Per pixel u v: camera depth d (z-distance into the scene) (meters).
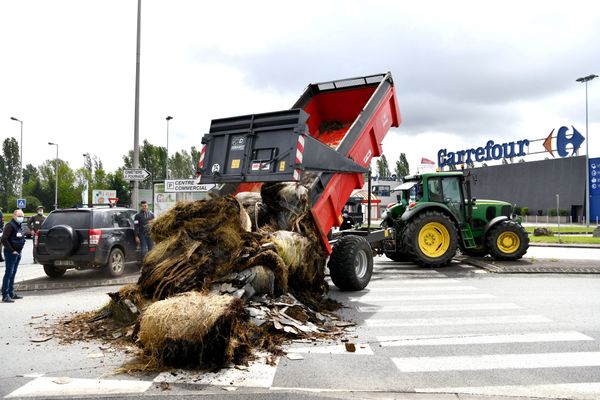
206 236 6.66
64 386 4.40
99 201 38.69
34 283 11.09
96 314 6.80
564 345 5.73
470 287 9.80
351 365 5.00
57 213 11.77
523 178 46.34
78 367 4.93
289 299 6.73
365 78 10.19
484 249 14.02
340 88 10.52
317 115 10.80
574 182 41.53
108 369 4.86
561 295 8.85
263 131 7.58
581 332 6.30
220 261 6.43
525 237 13.35
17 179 114.94
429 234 12.67
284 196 8.15
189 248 6.52
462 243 13.26
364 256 9.51
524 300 8.43
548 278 10.88
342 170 8.53
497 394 4.22
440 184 13.48
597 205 39.84
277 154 7.37
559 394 4.23
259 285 6.32
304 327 6.13
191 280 6.14
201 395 4.18
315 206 8.20
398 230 13.13
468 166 52.22
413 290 9.49
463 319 7.07
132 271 13.02
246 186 9.01
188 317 4.91
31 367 4.94
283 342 5.74
